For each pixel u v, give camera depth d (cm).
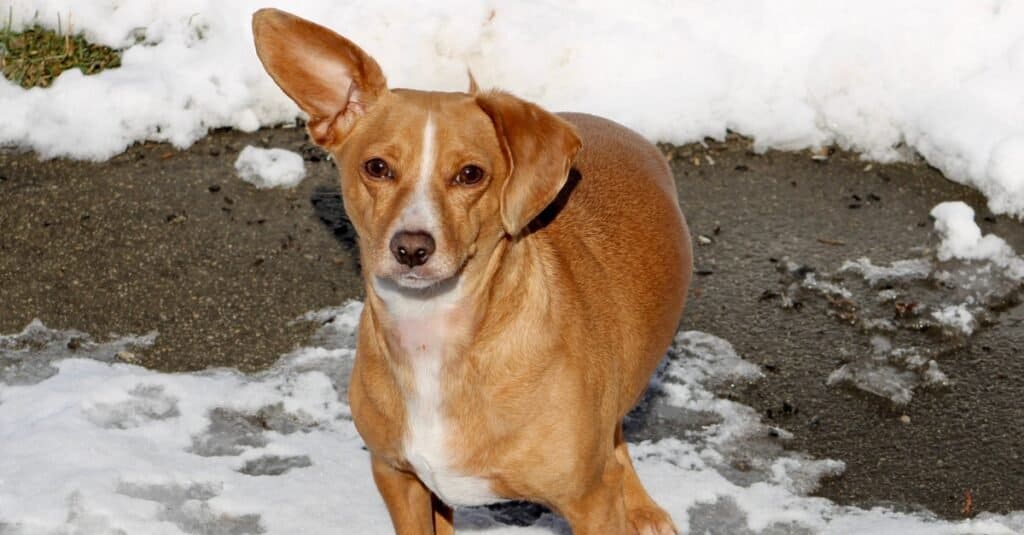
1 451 179
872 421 186
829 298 204
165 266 209
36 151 229
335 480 177
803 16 242
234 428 185
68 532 170
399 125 146
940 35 236
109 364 194
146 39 248
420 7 242
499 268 148
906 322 200
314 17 243
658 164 172
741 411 188
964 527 171
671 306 165
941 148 226
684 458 181
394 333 149
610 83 238
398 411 151
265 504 173
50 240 213
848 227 217
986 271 209
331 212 219
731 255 212
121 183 223
